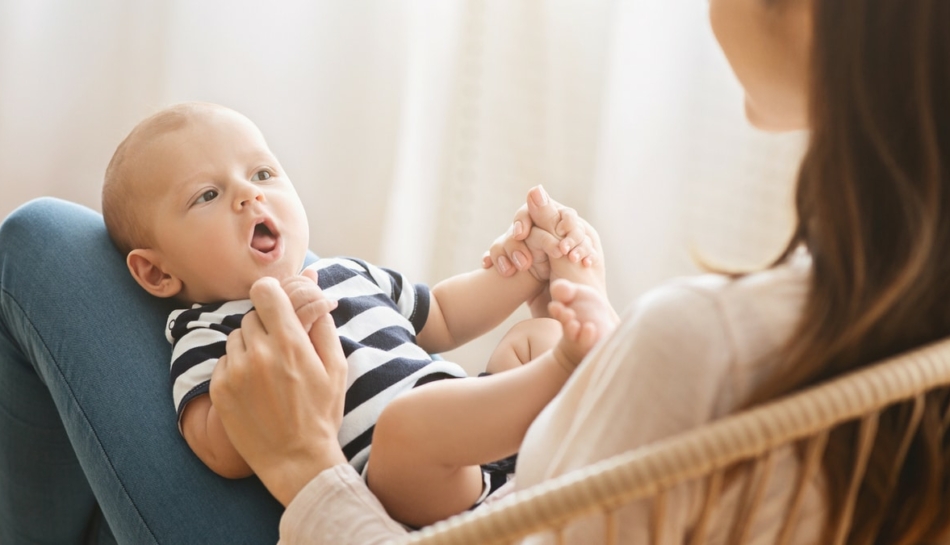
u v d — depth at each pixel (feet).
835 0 1.83
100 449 3.25
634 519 1.96
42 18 6.45
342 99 6.39
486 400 2.60
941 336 2.04
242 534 3.08
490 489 3.18
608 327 2.56
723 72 5.95
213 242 3.59
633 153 6.18
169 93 6.49
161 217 3.65
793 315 1.96
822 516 2.12
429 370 3.51
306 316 3.16
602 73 6.14
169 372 3.49
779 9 2.01
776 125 2.34
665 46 5.99
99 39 6.47
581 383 2.15
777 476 2.05
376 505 2.58
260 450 2.88
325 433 2.89
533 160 6.35
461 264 6.63
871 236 1.91
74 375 3.42
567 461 2.04
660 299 1.96
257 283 3.15
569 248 3.79
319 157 6.51
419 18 6.24
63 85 6.56
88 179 6.73
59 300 3.59
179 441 3.27
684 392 1.89
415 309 4.05
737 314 1.92
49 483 4.04
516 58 6.21
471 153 6.44
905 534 2.16
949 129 1.84
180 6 6.32
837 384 1.84
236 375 2.92
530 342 3.80
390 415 2.71
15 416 3.90
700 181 6.12
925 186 1.85
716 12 2.13
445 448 2.65
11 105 6.57
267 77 6.41
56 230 3.84
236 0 6.30
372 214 6.56
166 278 3.78
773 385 1.92
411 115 6.44
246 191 3.63
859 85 1.84
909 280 1.88
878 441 2.08
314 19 6.30
